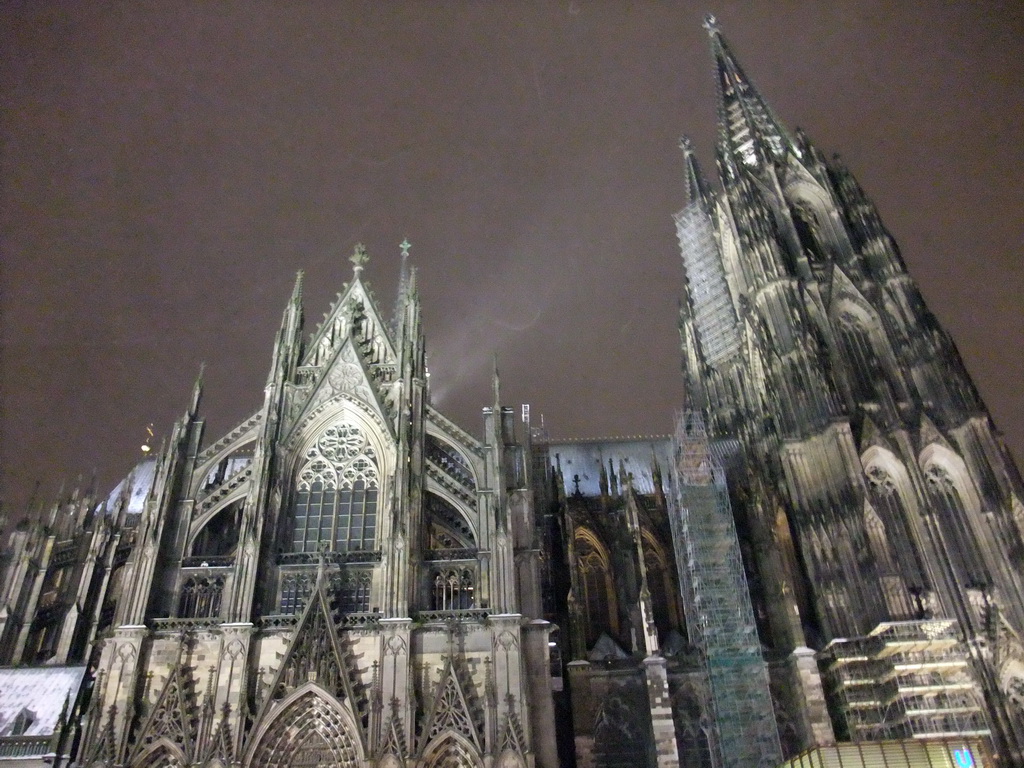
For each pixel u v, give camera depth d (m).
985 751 49.41
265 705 55.81
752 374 93.38
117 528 79.00
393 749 54.50
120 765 53.53
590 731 68.62
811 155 101.56
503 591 61.31
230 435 71.06
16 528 77.25
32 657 73.75
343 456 70.75
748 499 82.94
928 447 76.44
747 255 93.62
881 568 67.88
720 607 73.44
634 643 73.75
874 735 63.50
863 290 87.88
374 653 58.84
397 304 93.00
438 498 70.38
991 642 65.94
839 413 76.00
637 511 83.38
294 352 75.81
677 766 64.81
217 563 64.38
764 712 67.56
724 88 117.06
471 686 58.03
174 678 57.16
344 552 65.00
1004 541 70.44
